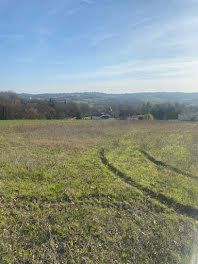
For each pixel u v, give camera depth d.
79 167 6.80
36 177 5.64
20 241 3.16
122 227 3.68
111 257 2.98
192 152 10.03
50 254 2.94
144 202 4.67
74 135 14.28
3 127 18.36
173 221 3.98
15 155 7.91
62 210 4.05
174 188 5.52
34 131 16.05
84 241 3.26
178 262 2.98
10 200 4.33
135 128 21.06
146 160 8.26
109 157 8.29
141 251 3.13
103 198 4.68
